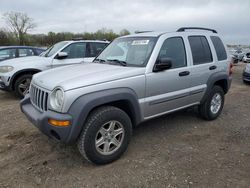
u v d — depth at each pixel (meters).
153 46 4.07
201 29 5.14
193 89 4.62
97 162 3.46
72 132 3.15
